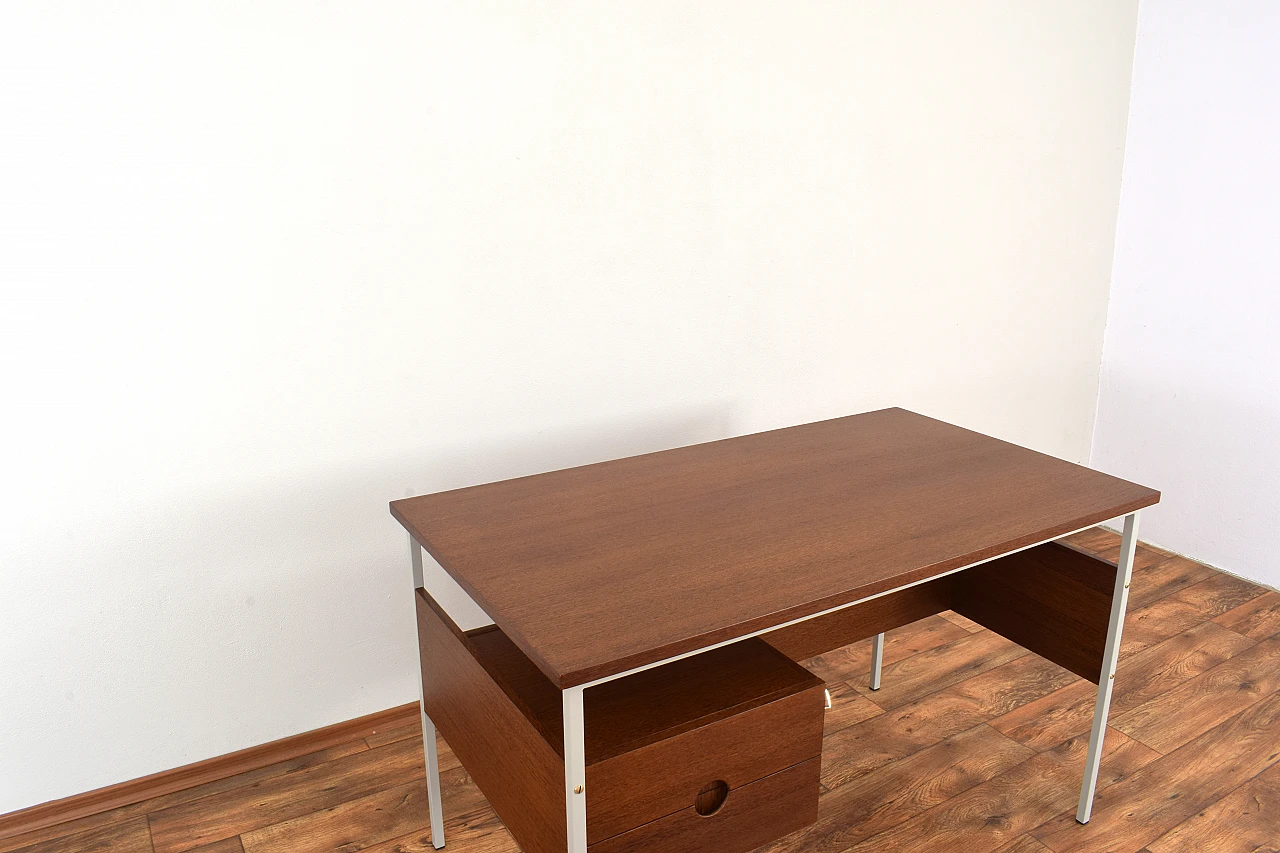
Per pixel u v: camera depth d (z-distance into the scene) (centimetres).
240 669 215
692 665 162
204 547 204
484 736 158
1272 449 294
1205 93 295
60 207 175
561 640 133
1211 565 317
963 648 271
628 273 237
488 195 214
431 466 225
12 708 194
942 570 156
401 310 211
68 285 179
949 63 273
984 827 202
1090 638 196
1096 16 298
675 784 141
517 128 213
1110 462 347
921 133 275
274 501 209
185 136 182
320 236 199
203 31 179
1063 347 331
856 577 150
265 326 198
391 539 225
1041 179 304
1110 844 197
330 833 201
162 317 188
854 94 259
